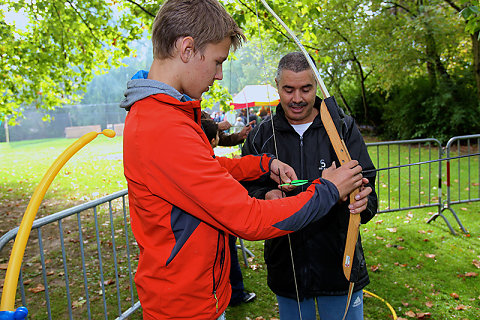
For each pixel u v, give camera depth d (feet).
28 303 10.48
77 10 18.51
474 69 37.65
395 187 21.26
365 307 9.57
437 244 13.16
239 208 2.95
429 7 35.12
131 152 3.08
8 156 47.34
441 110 39.96
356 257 4.45
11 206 21.58
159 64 3.25
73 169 32.91
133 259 13.23
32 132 79.82
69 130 81.35
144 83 3.15
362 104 52.47
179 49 3.09
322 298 5.41
